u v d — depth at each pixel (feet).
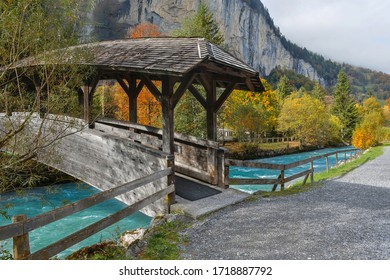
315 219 20.30
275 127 146.20
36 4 17.56
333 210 22.63
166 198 21.65
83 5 19.98
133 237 17.98
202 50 23.44
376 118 144.46
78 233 13.21
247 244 16.05
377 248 15.37
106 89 56.34
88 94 30.68
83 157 32.76
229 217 20.51
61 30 19.07
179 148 30.89
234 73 25.43
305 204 24.34
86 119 30.99
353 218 20.61
